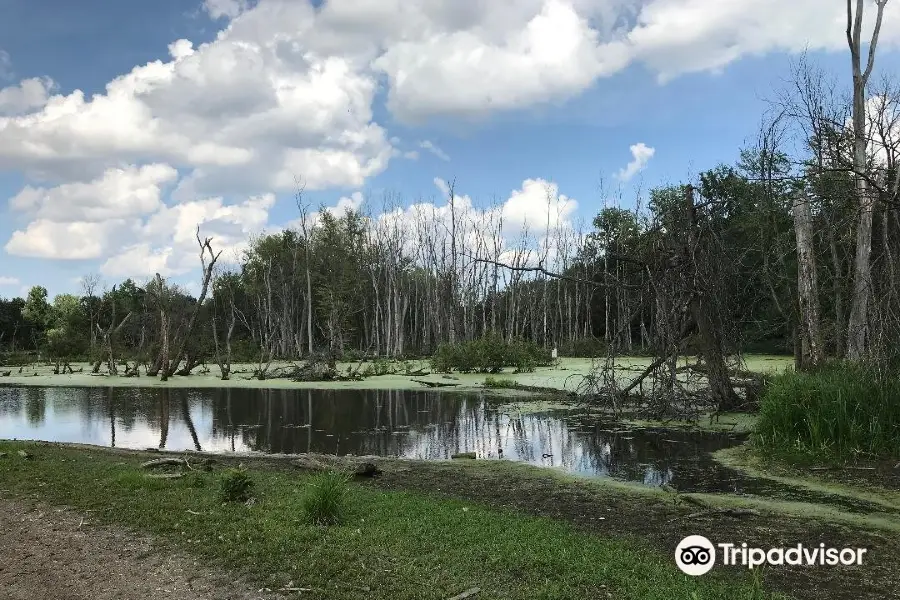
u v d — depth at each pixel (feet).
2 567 18.69
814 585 17.17
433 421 53.16
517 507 25.80
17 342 223.10
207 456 38.37
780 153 51.29
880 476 28.99
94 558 19.17
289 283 208.03
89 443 45.73
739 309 51.11
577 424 49.57
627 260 50.31
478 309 199.41
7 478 29.55
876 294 33.71
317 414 58.70
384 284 196.34
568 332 176.45
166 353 96.78
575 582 16.52
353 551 18.88
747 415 48.42
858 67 50.85
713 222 46.83
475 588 16.14
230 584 16.99
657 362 50.03
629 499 27.20
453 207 176.24
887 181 32.07
